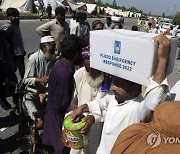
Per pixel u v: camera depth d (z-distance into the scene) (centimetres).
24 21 2691
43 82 368
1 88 498
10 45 601
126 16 8638
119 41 175
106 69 189
